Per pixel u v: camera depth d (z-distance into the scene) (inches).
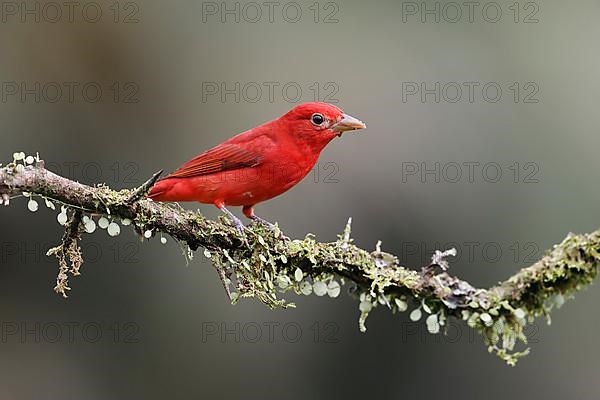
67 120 472.4
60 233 471.8
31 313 472.4
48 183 261.7
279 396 474.3
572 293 294.2
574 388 476.4
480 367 482.0
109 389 473.7
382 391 478.6
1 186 257.3
